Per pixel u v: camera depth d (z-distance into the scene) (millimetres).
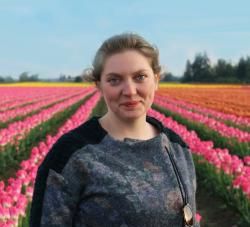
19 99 48938
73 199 2764
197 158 12875
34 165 9172
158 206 2729
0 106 40125
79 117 20500
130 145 2824
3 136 13664
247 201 8945
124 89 2824
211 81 118750
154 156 2846
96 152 2789
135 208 2697
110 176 2732
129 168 2775
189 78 123438
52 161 2795
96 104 41250
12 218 6289
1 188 7441
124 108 2859
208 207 10594
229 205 9930
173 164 2893
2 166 13406
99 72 2939
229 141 16656
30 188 7477
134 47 2875
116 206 2703
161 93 58438
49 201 2742
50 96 54125
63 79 128000
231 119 23953
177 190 2812
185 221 2783
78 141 2811
